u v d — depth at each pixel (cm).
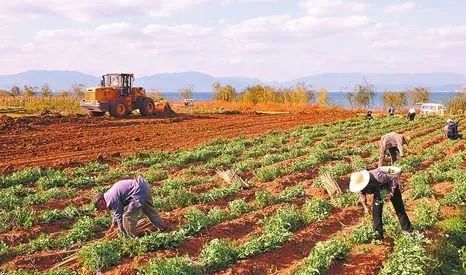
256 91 6850
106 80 4138
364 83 6662
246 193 1608
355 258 1095
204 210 1434
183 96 8081
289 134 3189
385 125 3656
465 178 1683
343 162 2122
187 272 971
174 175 1925
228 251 1066
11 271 1009
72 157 2292
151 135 3069
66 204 1494
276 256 1106
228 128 3547
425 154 2320
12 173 1925
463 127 3734
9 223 1279
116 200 1135
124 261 1063
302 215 1340
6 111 4297
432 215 1337
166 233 1157
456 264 1131
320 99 6431
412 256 1027
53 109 4847
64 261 1068
